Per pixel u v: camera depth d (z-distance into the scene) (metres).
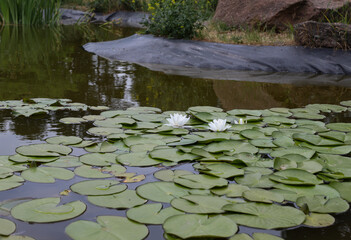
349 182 1.90
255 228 1.47
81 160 2.06
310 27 5.64
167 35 6.53
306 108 3.32
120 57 5.99
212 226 1.41
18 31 8.75
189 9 6.45
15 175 1.84
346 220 1.59
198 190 1.74
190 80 4.55
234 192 1.73
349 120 3.06
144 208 1.57
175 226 1.41
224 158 2.12
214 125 2.59
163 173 1.95
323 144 2.39
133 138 2.40
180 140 2.39
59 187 1.81
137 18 12.27
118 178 1.88
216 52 5.77
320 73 5.29
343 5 6.47
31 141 2.38
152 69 5.20
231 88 4.18
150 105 3.35
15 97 3.46
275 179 1.88
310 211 1.59
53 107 3.12
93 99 3.51
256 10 7.05
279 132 2.56
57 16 10.77
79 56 6.00
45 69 4.88
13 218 1.50
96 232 1.37
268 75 5.04
